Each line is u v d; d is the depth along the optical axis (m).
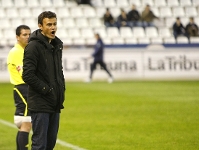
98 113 41.75
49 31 19.17
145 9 85.38
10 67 24.17
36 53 19.19
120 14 84.69
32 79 19.05
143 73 74.62
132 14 84.44
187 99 50.25
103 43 74.75
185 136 31.44
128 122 37.09
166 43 76.94
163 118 38.66
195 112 41.59
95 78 74.75
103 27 84.50
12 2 87.06
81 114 41.31
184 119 38.06
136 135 31.97
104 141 30.16
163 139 30.56
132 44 75.94
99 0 90.25
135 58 74.50
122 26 84.06
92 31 83.94
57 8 87.19
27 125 24.30
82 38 82.88
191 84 66.62
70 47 75.06
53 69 19.47
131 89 60.47
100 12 88.50
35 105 19.23
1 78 71.12
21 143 24.19
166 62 74.62
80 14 87.50
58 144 29.31
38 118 19.27
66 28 84.06
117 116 40.03
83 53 73.44
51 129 19.81
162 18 88.31
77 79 73.44
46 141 19.52
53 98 19.30
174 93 55.72
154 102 48.22
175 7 90.69
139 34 84.44
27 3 87.69
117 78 74.31
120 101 49.31
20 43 24.34
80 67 73.44
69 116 40.38
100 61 70.38
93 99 51.09
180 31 82.75
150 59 74.50
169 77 74.75
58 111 19.64
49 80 19.31
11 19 83.94
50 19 19.14
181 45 76.44
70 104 47.53
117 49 74.19
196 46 76.81
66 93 56.78
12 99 51.97
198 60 74.94
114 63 74.25
